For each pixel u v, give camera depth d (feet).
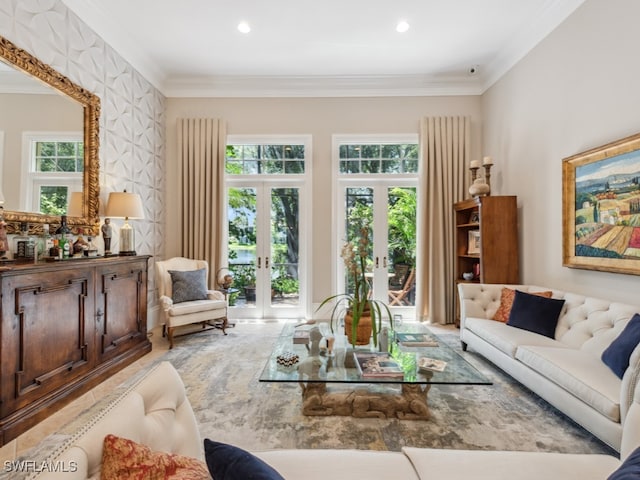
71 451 2.52
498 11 10.59
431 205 14.88
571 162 9.57
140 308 11.03
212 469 2.59
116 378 9.14
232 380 9.05
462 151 14.92
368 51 12.85
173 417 3.77
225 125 15.17
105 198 11.10
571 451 6.01
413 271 15.72
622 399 5.25
